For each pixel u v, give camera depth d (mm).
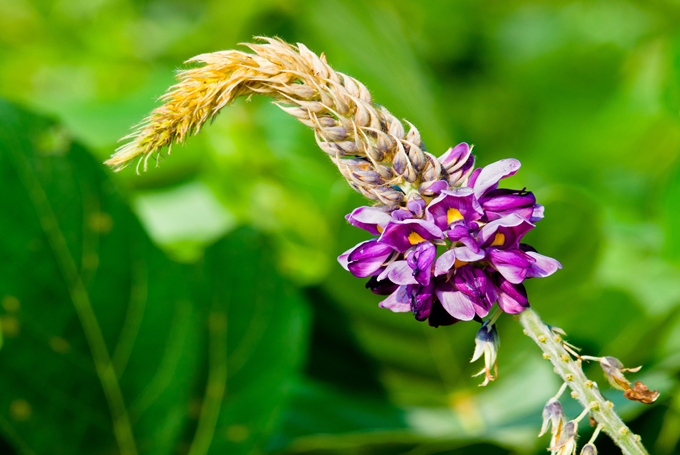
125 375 461
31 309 450
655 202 772
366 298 513
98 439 456
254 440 470
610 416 372
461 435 461
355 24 762
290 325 483
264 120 797
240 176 736
